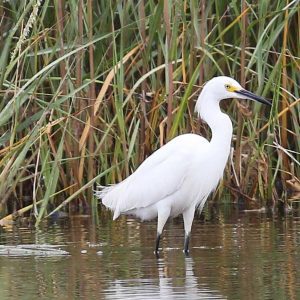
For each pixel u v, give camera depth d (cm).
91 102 1443
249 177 1573
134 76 1528
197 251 1133
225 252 1114
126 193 1208
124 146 1426
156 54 1471
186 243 1130
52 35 1496
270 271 988
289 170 1568
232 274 978
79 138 1495
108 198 1234
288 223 1333
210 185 1202
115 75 1427
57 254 1127
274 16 1448
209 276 973
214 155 1187
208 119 1191
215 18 1505
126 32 1469
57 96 1418
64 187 1511
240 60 1470
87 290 916
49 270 1025
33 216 1463
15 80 1388
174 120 1419
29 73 1475
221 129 1186
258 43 1397
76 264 1059
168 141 1343
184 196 1191
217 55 1514
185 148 1188
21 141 1392
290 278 948
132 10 1462
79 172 1486
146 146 1482
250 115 1491
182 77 1485
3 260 1093
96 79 1441
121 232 1302
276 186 1595
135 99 1501
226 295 878
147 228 1346
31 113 1507
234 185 1562
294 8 1418
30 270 1027
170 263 1059
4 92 1442
